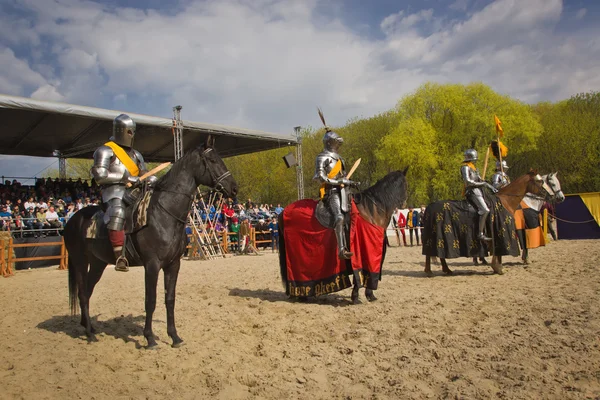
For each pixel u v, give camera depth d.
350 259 7.34
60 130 18.17
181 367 4.62
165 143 21.88
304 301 7.82
